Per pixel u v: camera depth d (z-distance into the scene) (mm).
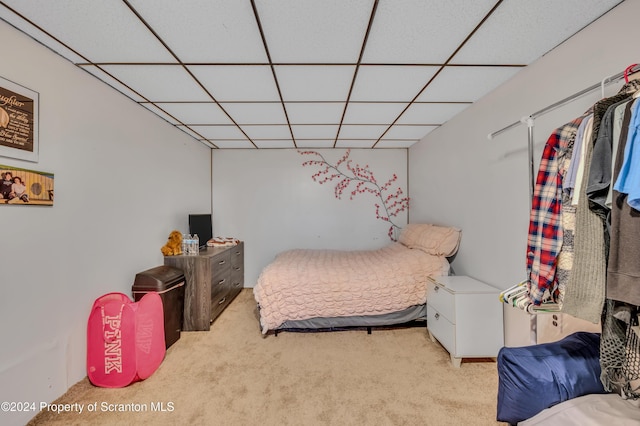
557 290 1199
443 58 1818
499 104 2229
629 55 1301
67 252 1853
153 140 2836
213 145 4188
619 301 906
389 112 2814
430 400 1780
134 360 1924
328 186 4434
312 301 2662
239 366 2184
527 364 1208
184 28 1512
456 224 2943
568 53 1614
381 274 2758
